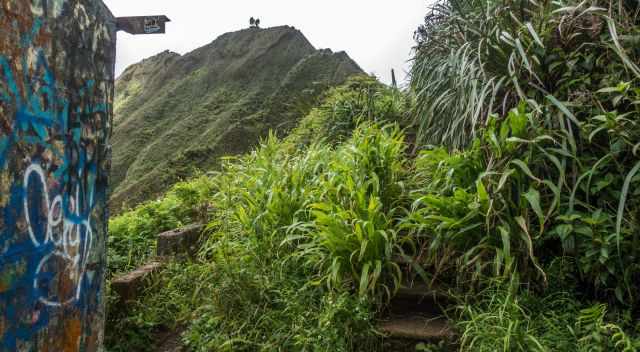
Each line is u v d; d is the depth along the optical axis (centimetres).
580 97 315
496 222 316
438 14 532
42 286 168
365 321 305
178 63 5731
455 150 364
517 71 351
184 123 4150
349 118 682
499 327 256
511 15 380
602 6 354
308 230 359
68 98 186
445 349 302
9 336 148
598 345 237
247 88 4581
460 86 391
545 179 320
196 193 572
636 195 284
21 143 153
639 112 289
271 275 356
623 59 293
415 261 353
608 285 290
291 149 712
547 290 294
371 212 344
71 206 190
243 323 327
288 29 5266
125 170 4038
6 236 145
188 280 389
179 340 373
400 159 475
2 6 142
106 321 353
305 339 294
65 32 183
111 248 492
